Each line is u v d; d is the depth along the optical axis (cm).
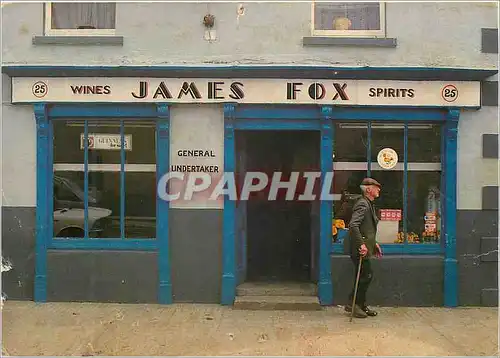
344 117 738
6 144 745
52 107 741
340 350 577
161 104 728
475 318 691
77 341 601
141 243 745
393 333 631
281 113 736
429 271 741
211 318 680
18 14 743
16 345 589
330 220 740
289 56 734
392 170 752
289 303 720
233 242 738
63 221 755
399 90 730
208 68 720
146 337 613
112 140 755
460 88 730
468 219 742
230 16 737
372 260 741
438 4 738
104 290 742
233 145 737
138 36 739
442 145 748
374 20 754
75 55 739
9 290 750
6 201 746
